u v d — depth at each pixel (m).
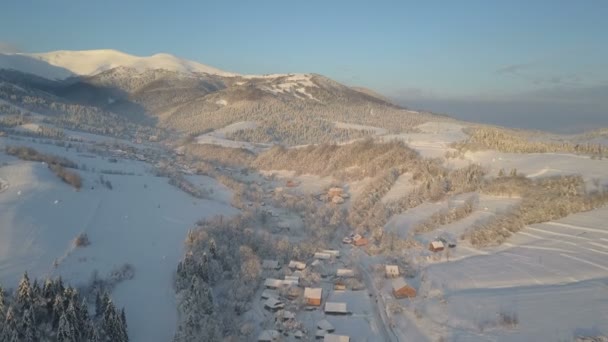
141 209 147.25
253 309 94.69
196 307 82.50
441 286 98.12
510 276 96.56
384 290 103.06
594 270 93.06
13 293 85.44
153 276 103.62
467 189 153.62
